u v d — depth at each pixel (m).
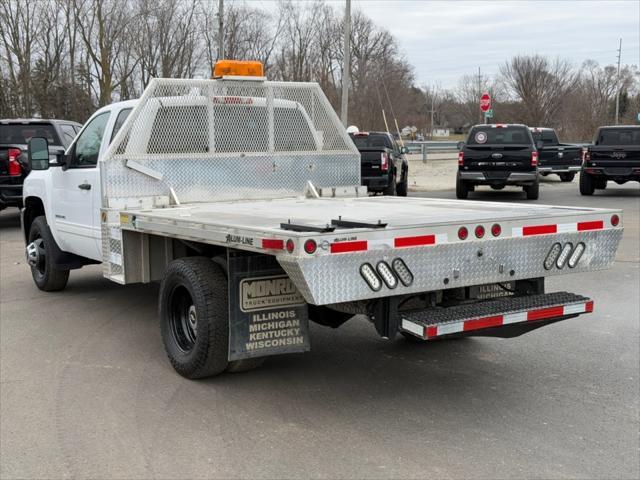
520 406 4.72
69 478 3.72
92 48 34.16
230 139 6.72
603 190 22.39
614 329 6.65
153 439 4.20
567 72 63.25
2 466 3.87
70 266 8.05
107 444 4.13
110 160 6.12
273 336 4.69
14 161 13.18
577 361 5.70
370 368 5.53
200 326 4.88
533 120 61.97
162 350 5.99
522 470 3.79
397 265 4.15
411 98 62.22
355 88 47.19
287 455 3.97
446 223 4.32
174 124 6.44
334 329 6.72
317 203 6.46
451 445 4.10
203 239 4.64
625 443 4.13
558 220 4.77
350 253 3.98
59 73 34.47
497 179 18.27
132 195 6.26
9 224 15.02
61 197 7.55
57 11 33.88
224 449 4.05
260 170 6.87
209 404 4.75
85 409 4.67
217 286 4.88
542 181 27.11
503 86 71.31
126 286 8.68
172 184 6.43
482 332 4.62
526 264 4.67
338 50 45.97
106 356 5.83
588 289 8.38
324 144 7.30
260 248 4.11
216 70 6.59
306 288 3.88
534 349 6.03
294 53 41.66
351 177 7.43
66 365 5.60
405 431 4.30
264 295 4.65
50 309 7.48
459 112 91.06
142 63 34.22
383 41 58.72
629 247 11.38
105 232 6.14
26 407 4.71
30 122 14.45
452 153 46.59
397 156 19.14
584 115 57.38
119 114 6.64
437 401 4.81
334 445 4.10
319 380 5.24
